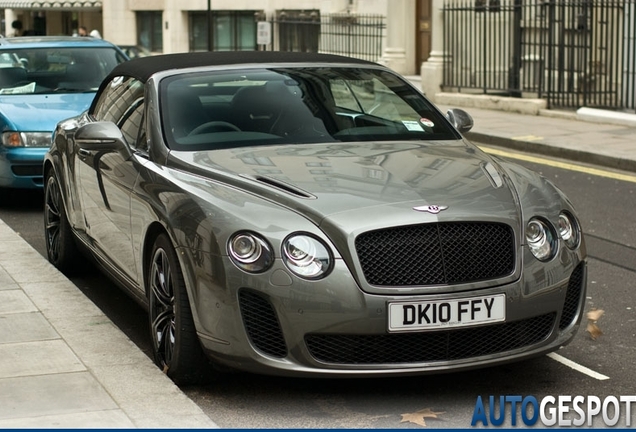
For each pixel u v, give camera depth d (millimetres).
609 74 19516
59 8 46094
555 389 5742
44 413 4984
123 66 7805
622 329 6852
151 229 5969
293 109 6719
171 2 40812
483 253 5371
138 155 6488
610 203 11445
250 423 5223
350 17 28047
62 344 6020
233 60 7184
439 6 21688
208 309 5332
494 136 16625
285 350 5238
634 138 15922
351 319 5164
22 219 10859
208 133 6445
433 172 5895
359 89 7086
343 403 5504
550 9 18859
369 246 5230
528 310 5434
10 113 11211
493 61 21109
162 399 5188
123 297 7785
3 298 6992
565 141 15711
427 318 5215
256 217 5320
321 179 5699
